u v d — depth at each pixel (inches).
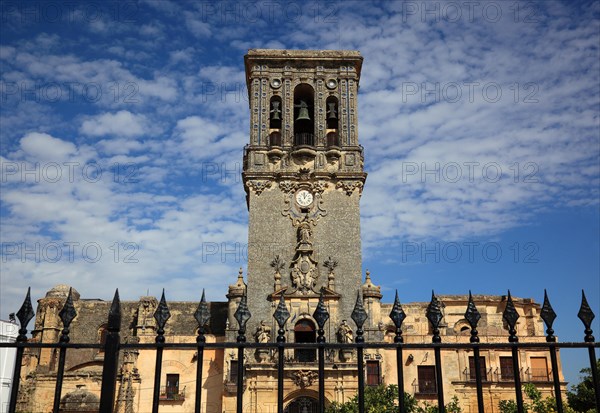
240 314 364.5
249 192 2110.0
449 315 2439.7
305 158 2130.9
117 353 344.8
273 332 1926.7
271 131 2197.3
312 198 2096.5
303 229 2038.6
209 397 2001.7
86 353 2279.8
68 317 351.3
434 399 2026.3
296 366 1855.3
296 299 1958.7
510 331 358.3
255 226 2060.8
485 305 2465.6
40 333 2292.1
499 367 2097.7
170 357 2062.0
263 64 2247.8
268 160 2139.5
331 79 2241.6
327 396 1843.0
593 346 349.4
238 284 2073.1
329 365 1868.8
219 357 2046.0
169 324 2233.0
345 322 1910.7
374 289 2012.8
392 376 2015.3
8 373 1829.5
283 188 2102.6
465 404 2033.7
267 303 1973.4
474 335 352.2
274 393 1846.7
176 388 2028.8
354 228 2063.2
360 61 2250.2
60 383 338.3
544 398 2034.9
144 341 2118.6
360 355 350.3
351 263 2023.9
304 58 2230.6
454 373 2073.1
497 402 2036.2
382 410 1494.8
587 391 2111.2
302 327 1934.1
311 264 2005.4
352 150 2145.7
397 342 353.1
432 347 350.6
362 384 345.4
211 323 2220.7
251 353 1900.8
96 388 2009.1
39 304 2362.2
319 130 2169.0
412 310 2362.2
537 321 2453.2
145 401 2015.3
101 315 2358.5
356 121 2197.3
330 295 1962.4
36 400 1994.3
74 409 1899.6
